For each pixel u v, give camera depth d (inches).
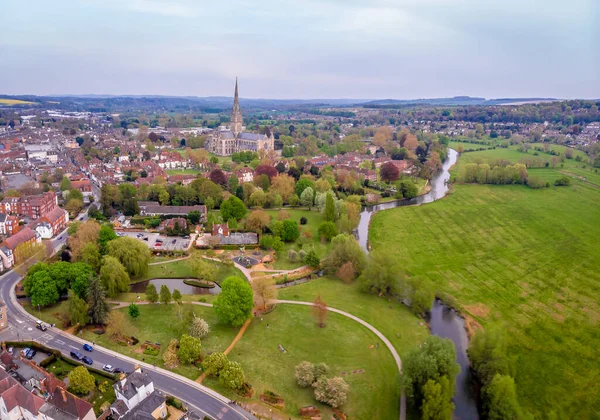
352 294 7165.4
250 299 6092.5
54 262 7544.3
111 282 6678.2
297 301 6875.0
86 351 5413.4
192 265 7559.1
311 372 5004.9
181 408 4517.7
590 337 6038.4
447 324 6432.1
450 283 7623.0
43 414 4188.0
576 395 4968.0
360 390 4945.9
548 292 7298.2
